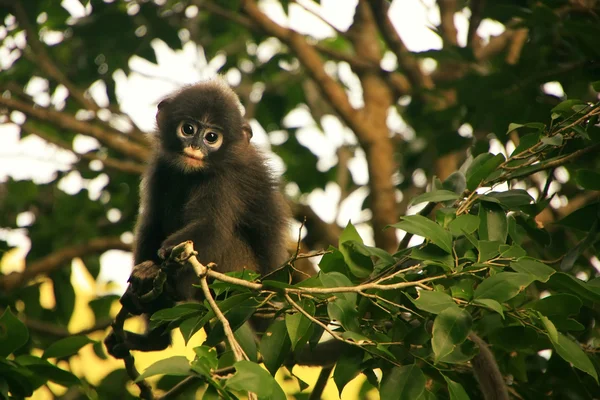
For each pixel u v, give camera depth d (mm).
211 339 6289
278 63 16375
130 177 15547
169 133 10211
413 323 6789
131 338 8922
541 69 10070
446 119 11969
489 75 10211
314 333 6797
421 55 11469
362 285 5961
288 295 6043
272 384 5098
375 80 15633
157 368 5117
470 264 6500
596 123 7746
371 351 6215
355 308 6180
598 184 7215
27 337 7039
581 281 6352
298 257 6473
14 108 13953
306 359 8656
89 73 15438
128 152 14289
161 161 10336
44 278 13750
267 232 10320
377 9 14711
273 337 6398
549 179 7957
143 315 9680
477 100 10281
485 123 10617
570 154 7469
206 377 5141
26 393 7203
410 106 14086
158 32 14562
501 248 6379
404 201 15781
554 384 8211
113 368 12031
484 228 7023
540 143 7238
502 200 7344
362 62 15375
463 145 12070
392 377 6027
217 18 15977
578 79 9781
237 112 10398
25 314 12898
